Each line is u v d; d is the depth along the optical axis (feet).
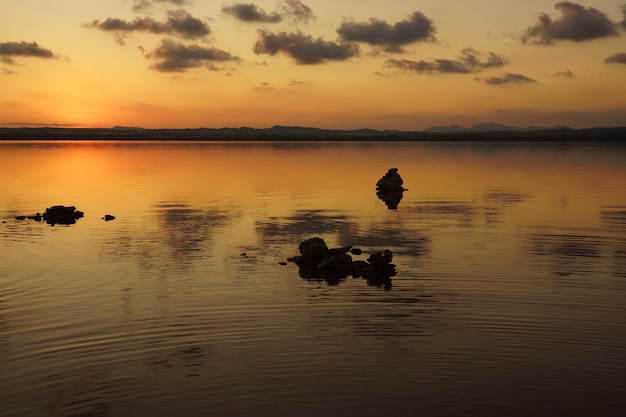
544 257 89.66
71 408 44.16
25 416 43.14
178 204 152.56
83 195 174.81
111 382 48.11
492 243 100.42
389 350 54.08
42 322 61.57
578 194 171.01
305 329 59.36
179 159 381.19
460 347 54.75
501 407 44.14
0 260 89.25
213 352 53.78
